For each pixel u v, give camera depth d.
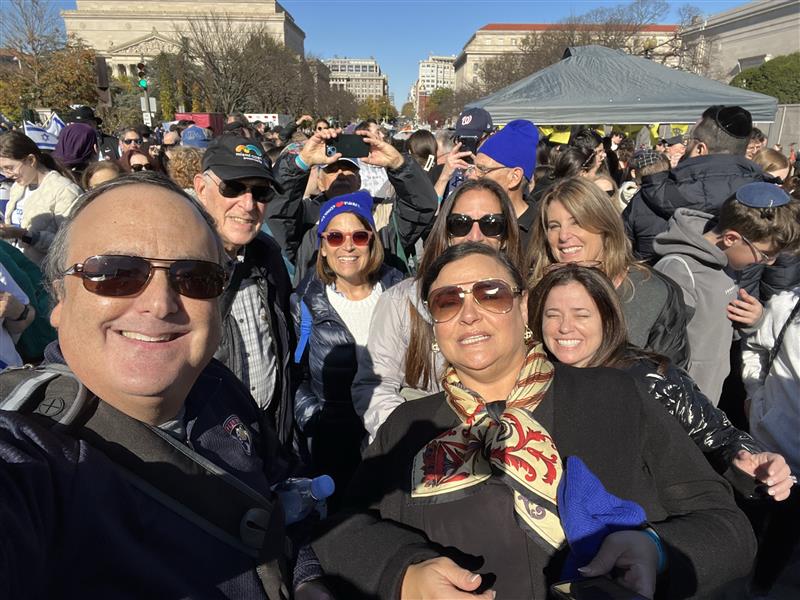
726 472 1.71
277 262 2.67
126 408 1.07
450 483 1.37
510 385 1.57
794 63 27.33
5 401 0.98
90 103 29.77
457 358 1.51
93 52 30.91
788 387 2.33
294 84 38.19
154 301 1.03
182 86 33.53
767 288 3.23
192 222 1.12
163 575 0.96
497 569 1.30
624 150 8.68
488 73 37.88
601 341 1.91
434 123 55.47
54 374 1.06
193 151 3.65
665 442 1.49
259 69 33.53
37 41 29.11
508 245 2.65
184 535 1.04
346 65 163.00
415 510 1.41
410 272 3.69
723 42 43.50
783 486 1.58
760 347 2.60
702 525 1.35
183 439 1.19
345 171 3.77
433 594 1.15
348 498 1.64
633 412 1.47
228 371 1.53
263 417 1.60
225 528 1.13
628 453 1.43
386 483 1.54
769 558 2.32
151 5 67.25
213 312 1.16
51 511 0.86
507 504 1.34
